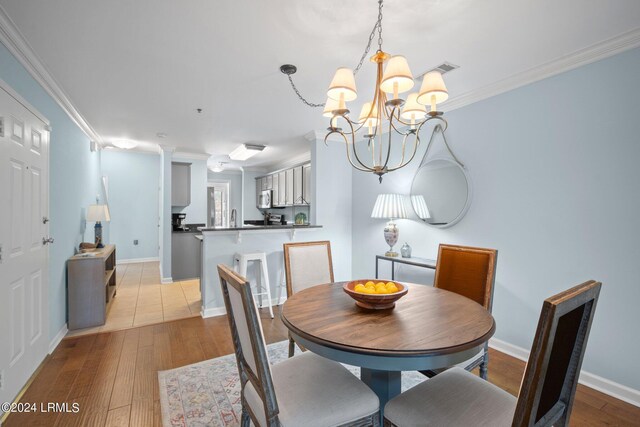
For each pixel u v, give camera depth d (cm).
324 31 181
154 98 288
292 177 590
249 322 104
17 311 191
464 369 153
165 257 486
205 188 594
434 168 315
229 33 183
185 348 263
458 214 290
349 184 436
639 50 186
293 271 231
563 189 220
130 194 609
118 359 242
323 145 413
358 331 125
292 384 131
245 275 343
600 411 182
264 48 200
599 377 204
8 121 181
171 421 171
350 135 417
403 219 355
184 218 564
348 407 120
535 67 227
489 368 229
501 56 211
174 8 161
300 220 569
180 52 205
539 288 233
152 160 628
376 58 164
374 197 400
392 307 155
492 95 263
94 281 311
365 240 415
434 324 133
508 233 253
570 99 216
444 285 214
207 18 169
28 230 208
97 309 312
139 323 320
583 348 104
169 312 354
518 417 87
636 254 188
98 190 493
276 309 368
